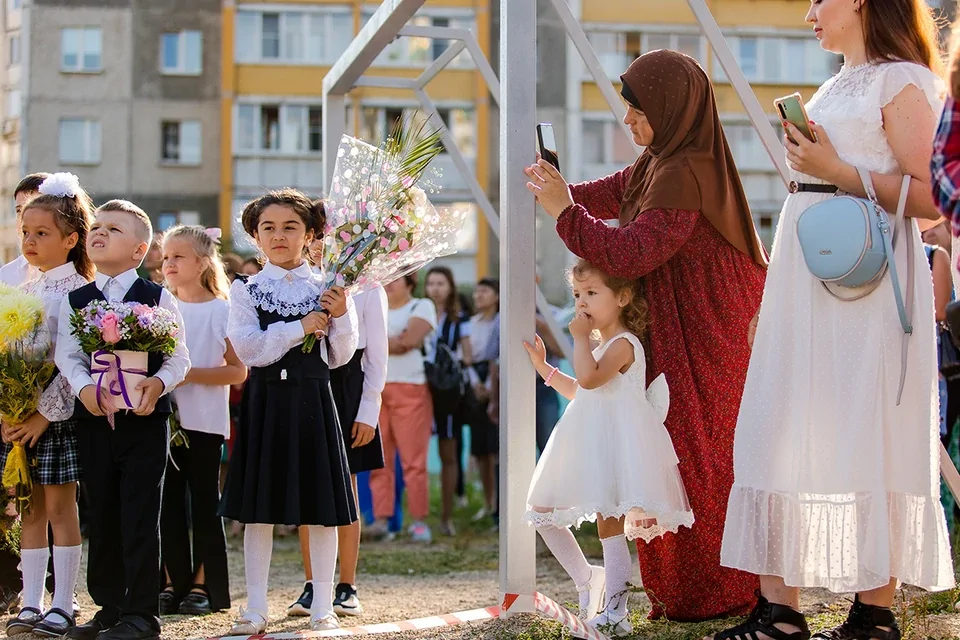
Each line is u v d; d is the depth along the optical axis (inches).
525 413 145.6
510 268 145.8
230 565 240.7
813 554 121.9
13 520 170.7
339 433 159.8
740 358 146.2
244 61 1098.1
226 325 179.8
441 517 321.4
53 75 1079.6
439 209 164.9
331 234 161.0
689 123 144.2
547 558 250.5
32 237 162.9
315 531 161.2
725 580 144.4
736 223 147.3
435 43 1065.5
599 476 137.2
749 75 1094.4
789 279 126.4
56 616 156.9
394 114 1051.3
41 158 1080.2
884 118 123.3
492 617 154.2
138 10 1083.9
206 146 1098.7
